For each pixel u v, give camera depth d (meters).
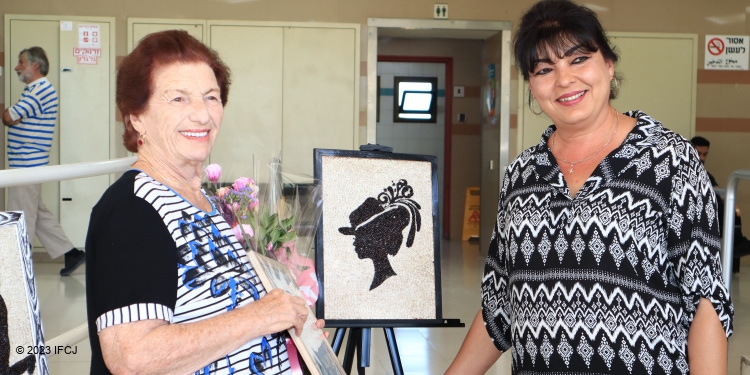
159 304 1.35
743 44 8.70
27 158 7.02
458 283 7.28
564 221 1.73
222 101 1.62
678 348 1.69
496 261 1.97
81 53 8.01
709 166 8.83
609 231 1.67
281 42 8.21
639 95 8.58
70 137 8.02
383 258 2.60
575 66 1.73
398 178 2.68
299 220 2.13
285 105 8.24
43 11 8.00
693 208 1.66
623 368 1.65
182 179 1.54
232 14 8.18
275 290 1.49
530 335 1.76
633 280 1.66
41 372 1.23
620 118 1.82
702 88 8.74
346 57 8.27
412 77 11.55
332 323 2.52
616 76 1.88
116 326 1.32
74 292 6.21
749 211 8.88
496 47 8.84
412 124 11.66
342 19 8.33
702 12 8.62
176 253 1.41
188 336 1.36
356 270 2.57
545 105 1.79
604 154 1.76
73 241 8.04
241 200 1.87
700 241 1.65
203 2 8.14
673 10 8.59
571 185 1.77
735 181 3.39
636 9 8.55
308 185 2.17
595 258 1.68
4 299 1.20
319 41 8.26
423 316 2.60
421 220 2.67
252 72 8.21
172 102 1.49
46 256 7.95
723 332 1.66
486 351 2.04
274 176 2.06
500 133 8.66
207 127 1.53
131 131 1.55
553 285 1.72
